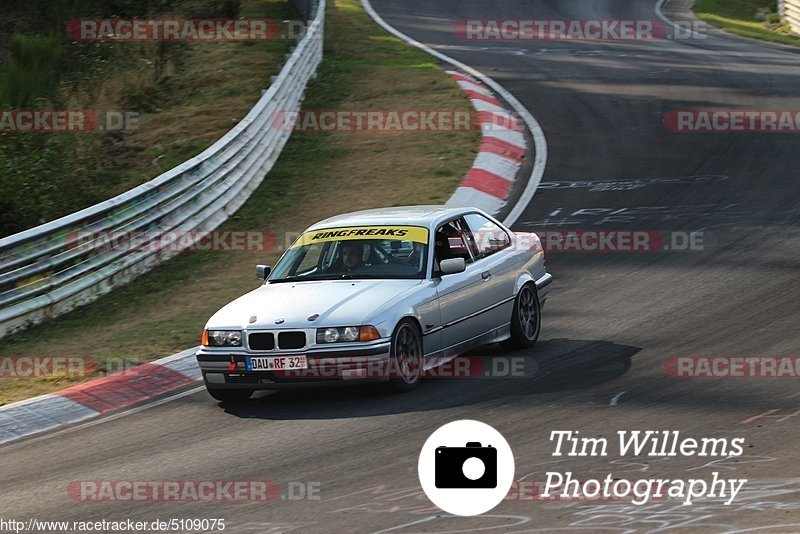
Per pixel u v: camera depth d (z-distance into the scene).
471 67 108.38
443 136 80.31
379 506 22.95
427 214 36.97
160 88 98.12
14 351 43.69
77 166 74.56
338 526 21.95
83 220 51.75
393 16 147.75
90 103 92.56
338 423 30.27
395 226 36.16
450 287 34.75
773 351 34.28
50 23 112.94
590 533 20.58
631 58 114.06
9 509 25.30
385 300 32.75
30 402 34.88
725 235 52.97
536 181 68.25
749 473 23.45
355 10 151.12
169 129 85.88
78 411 34.97
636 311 41.59
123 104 92.75
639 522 21.02
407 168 72.50
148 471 27.44
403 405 31.47
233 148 68.88
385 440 28.05
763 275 45.12
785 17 142.25
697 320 39.31
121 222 54.56
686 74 102.31
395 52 117.31
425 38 129.50
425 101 91.81
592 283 46.72
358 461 26.44
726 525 20.53
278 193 69.94
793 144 72.69
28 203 63.62
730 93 92.19
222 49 112.56
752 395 29.69
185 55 110.19
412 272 34.50
